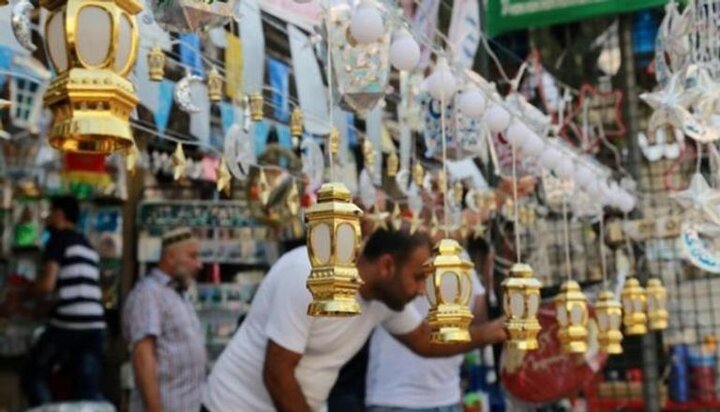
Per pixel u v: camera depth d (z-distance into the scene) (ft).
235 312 17.67
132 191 18.24
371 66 6.63
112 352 18.16
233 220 17.78
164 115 8.26
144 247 18.17
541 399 14.15
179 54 8.16
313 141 9.26
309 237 4.86
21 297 17.46
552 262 16.62
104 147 3.72
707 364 17.08
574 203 13.23
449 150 9.25
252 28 8.59
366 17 6.31
